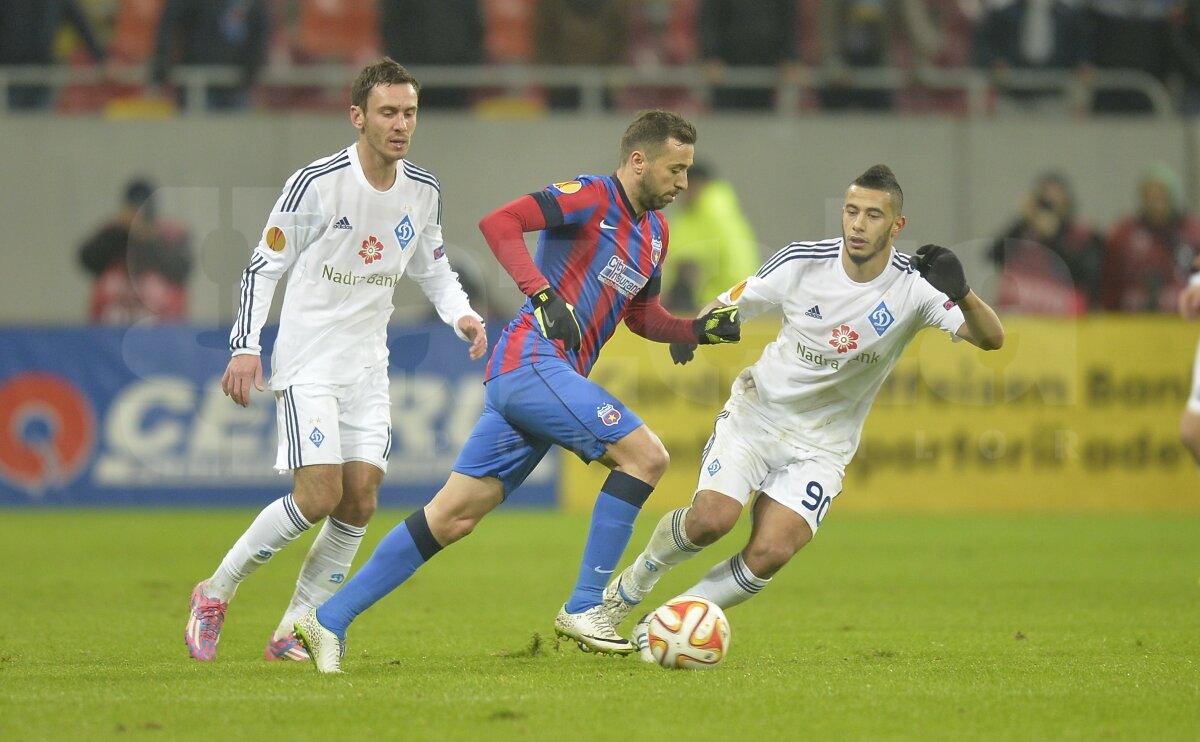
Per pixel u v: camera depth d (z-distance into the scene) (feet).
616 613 73.72
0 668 69.36
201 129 180.65
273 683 62.95
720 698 58.90
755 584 70.69
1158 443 167.02
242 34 187.73
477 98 190.60
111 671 67.97
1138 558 126.93
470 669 68.28
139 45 197.06
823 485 71.10
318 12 193.77
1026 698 59.52
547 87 194.08
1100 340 166.50
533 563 123.85
